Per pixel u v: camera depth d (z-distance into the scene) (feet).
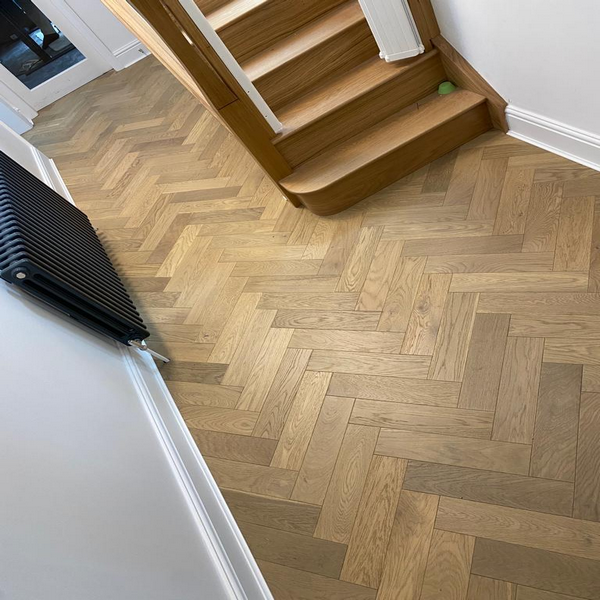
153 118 15.28
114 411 7.13
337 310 8.50
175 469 7.23
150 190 12.85
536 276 7.38
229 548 6.66
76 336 7.76
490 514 5.92
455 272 8.00
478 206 8.56
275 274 9.53
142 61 18.40
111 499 5.68
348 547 6.30
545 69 7.39
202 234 11.07
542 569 5.43
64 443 5.69
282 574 6.41
